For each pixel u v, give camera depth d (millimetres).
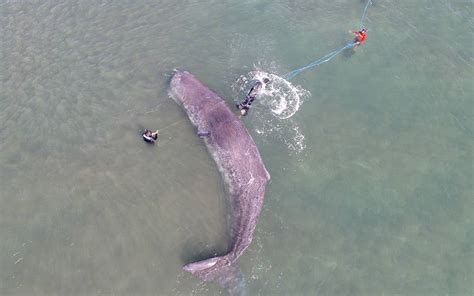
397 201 21844
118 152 23281
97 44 28234
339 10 30312
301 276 19469
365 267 19812
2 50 28062
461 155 23578
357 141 23812
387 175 22672
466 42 28766
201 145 23438
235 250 19438
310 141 23609
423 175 22766
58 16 30094
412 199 21938
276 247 20219
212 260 19062
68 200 21734
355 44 27875
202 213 21203
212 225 20828
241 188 21453
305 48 27875
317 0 30906
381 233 20828
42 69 26953
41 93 25719
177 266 19609
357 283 19359
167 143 23484
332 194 21906
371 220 21219
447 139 24156
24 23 29688
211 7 30250
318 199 21734
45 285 19297
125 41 28281
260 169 22000
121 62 27109
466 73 27047
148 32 28781
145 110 24766
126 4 30750
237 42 28062
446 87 26312
